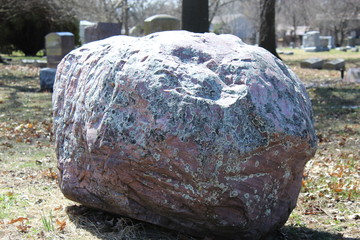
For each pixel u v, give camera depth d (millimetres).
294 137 3924
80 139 4551
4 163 7480
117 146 4008
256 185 3928
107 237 4391
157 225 4570
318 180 6727
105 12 38562
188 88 3859
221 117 3756
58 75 5191
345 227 4926
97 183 4406
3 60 27844
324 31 77250
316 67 27422
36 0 30891
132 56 4191
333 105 14141
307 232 4773
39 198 5613
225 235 4152
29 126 10422
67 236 4434
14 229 4602
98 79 4418
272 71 4188
